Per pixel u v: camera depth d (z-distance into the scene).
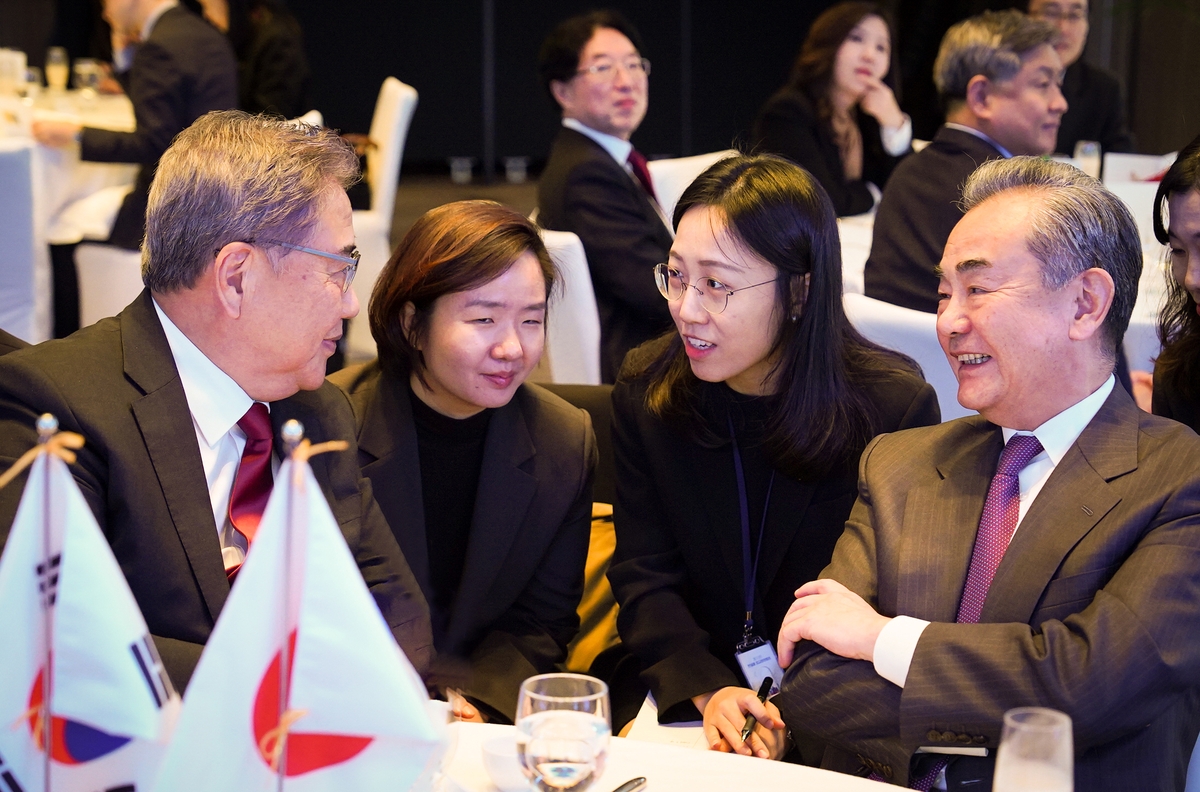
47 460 0.96
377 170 5.08
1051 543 1.46
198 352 1.52
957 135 3.20
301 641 0.94
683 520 1.98
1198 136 1.82
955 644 1.40
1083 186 1.48
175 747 0.94
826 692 1.47
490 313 1.86
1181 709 1.45
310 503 0.94
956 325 1.51
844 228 4.02
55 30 7.95
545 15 10.30
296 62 5.83
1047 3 4.89
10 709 0.98
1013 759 0.99
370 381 2.01
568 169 3.65
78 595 0.97
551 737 1.09
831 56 4.40
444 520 2.04
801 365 1.88
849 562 1.65
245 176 1.44
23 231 3.84
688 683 1.82
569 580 2.05
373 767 0.97
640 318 3.61
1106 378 1.53
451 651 1.94
